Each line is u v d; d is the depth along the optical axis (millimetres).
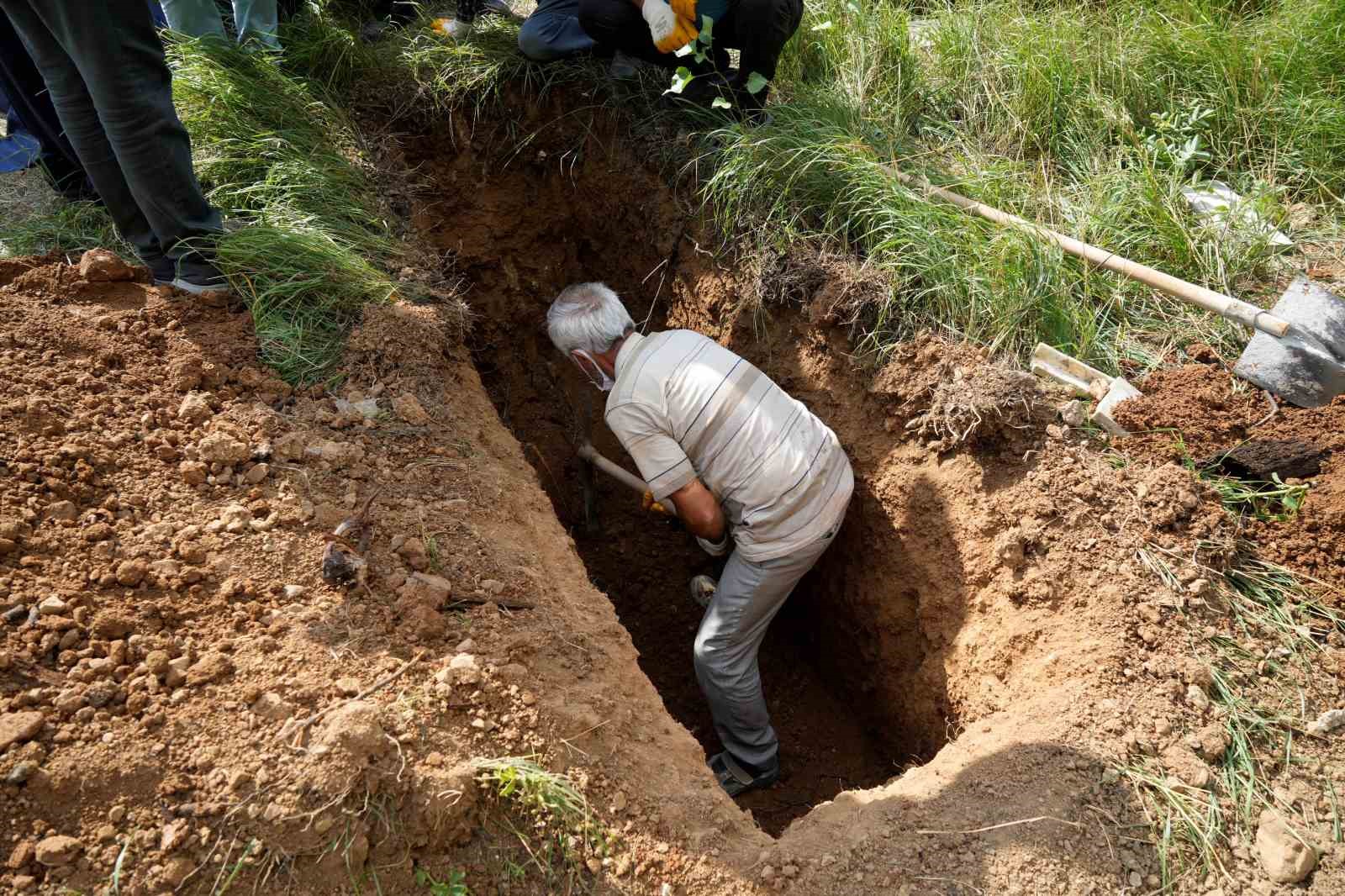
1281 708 2189
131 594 2004
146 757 1746
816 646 3523
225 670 1912
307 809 1730
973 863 1916
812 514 2744
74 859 1638
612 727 2098
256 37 3682
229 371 2578
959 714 2615
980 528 2686
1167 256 3371
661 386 2680
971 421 2764
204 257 2725
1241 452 2623
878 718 3154
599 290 2740
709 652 2881
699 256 3609
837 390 3207
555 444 4168
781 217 3381
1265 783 2068
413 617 2090
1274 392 2816
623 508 4109
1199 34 4047
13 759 1686
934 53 4281
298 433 2459
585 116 3980
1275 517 2549
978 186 3498
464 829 1822
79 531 2074
